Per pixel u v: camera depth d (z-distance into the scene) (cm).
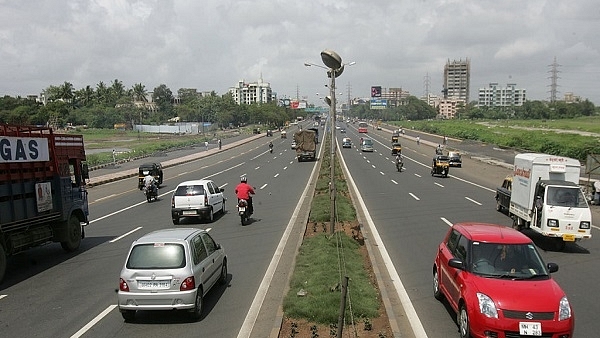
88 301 1110
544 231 1680
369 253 1500
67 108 13025
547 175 1823
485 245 947
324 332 872
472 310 829
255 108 16538
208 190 2200
